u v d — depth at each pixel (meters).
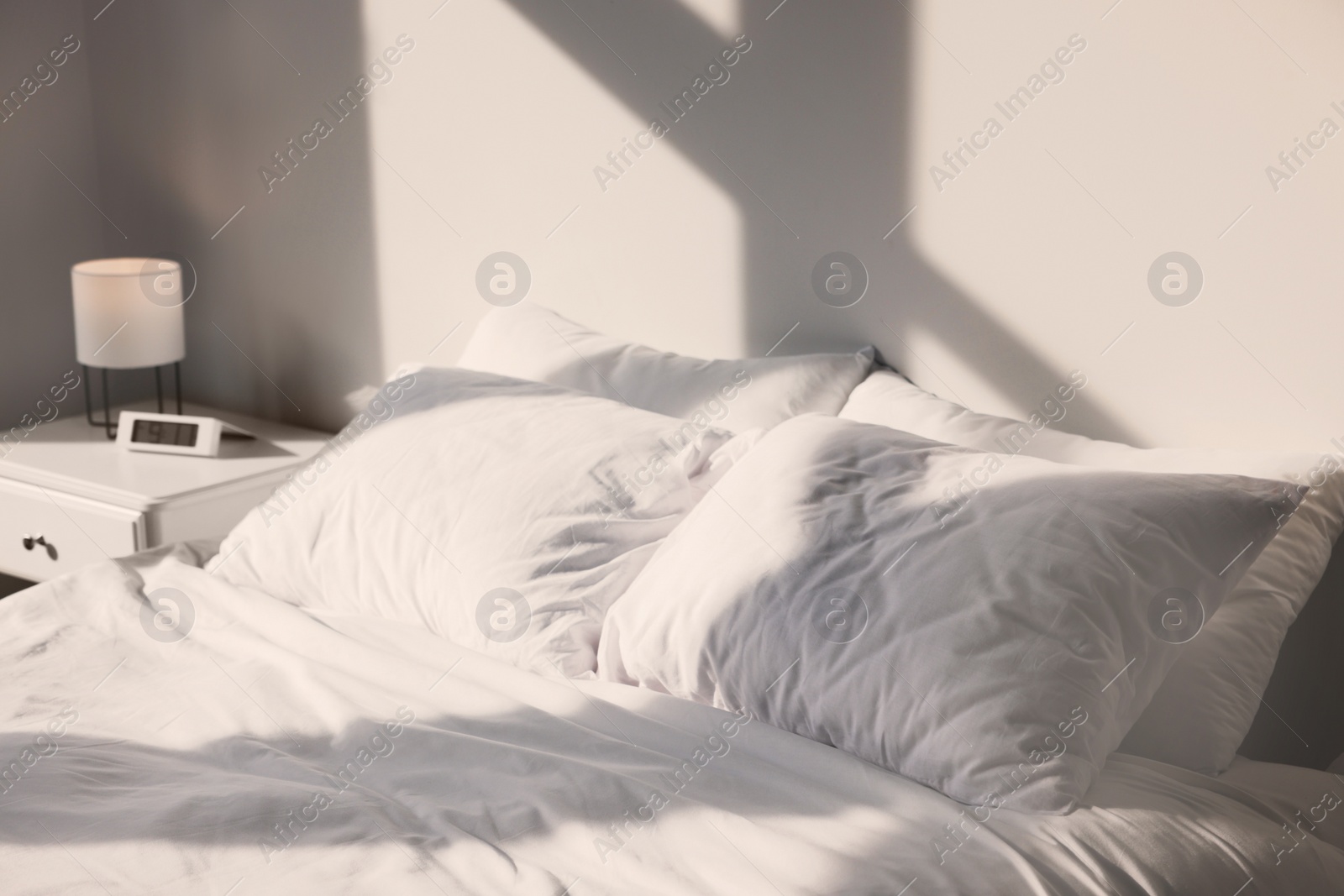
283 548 1.94
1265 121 1.65
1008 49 1.84
